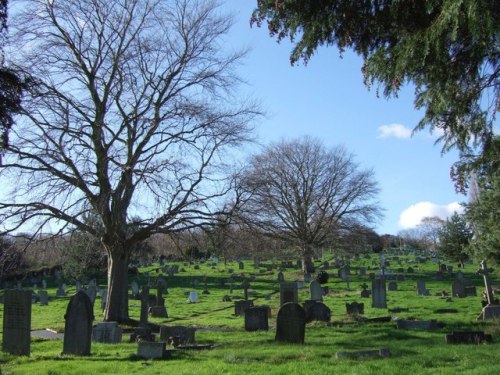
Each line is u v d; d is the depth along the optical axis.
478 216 28.48
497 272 30.05
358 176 67.00
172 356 11.99
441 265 58.50
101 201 19.16
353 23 6.75
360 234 60.66
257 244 22.77
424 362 10.33
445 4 5.34
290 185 56.78
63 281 55.47
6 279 53.19
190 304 34.69
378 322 20.45
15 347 12.87
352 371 9.40
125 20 20.94
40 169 18.92
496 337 14.32
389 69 6.56
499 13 5.14
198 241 22.33
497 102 6.88
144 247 27.09
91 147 19.67
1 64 8.35
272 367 10.16
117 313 21.94
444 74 6.55
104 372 10.06
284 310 14.80
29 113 17.08
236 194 21.11
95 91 20.89
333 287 44.12
